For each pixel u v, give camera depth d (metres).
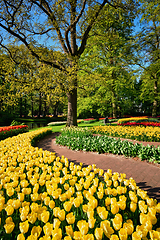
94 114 36.12
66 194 2.09
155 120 18.41
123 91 24.97
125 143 6.30
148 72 23.36
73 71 12.52
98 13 14.13
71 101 15.56
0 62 12.21
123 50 21.39
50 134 13.69
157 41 22.39
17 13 11.68
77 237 1.32
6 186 2.42
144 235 1.37
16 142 6.99
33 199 2.06
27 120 34.56
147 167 4.92
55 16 11.74
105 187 2.74
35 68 12.82
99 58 22.30
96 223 1.80
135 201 1.97
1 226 1.75
